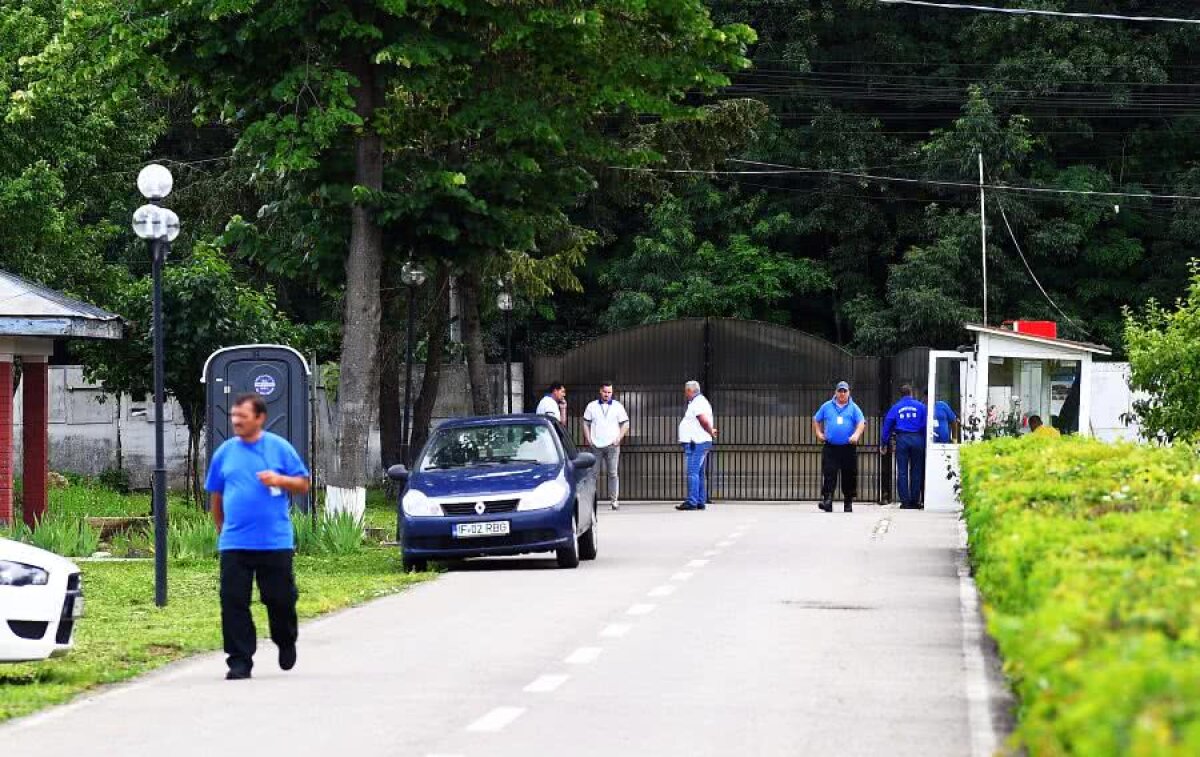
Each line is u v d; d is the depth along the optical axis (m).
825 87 83.81
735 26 37.16
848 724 14.45
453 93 36.88
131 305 46.97
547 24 35.25
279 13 34.00
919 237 83.06
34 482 40.41
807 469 51.41
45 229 49.62
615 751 13.38
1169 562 11.34
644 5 35.12
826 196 82.62
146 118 57.12
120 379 47.38
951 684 16.61
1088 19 82.06
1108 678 6.81
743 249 81.38
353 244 36.94
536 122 36.38
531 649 19.52
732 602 23.92
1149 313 40.53
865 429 50.94
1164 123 83.69
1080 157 84.19
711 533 37.78
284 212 38.88
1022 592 12.58
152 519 39.00
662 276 81.19
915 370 48.72
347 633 21.58
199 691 17.09
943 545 33.84
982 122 79.44
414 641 20.55
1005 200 79.31
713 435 48.28
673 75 37.06
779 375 51.59
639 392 52.16
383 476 55.06
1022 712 10.49
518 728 14.48
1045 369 45.19
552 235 53.97
